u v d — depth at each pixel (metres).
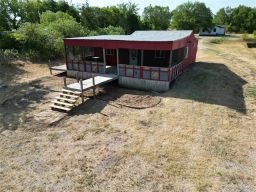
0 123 11.16
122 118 11.42
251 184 7.09
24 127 10.76
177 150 8.73
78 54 18.84
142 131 10.16
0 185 7.11
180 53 17.50
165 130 10.20
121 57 18.83
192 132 10.01
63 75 19.27
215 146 9.01
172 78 15.51
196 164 7.95
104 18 56.84
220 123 10.81
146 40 14.41
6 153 8.79
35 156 8.56
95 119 11.38
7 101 13.81
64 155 8.58
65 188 6.97
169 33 21.08
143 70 15.07
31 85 16.69
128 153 8.59
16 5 55.16
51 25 31.14
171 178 7.31
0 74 19.03
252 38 49.22
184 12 72.06
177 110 12.13
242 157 8.38
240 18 85.19
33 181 7.28
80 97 14.12
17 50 24.86
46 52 25.81
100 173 7.58
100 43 16.00
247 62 25.42
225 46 40.59
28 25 27.12
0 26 48.59
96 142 9.39
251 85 16.95
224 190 6.82
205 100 13.52
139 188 6.93
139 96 14.19
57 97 13.23
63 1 59.72
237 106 12.86
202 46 39.72
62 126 10.80
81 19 52.59
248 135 9.84
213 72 19.70
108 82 16.44
